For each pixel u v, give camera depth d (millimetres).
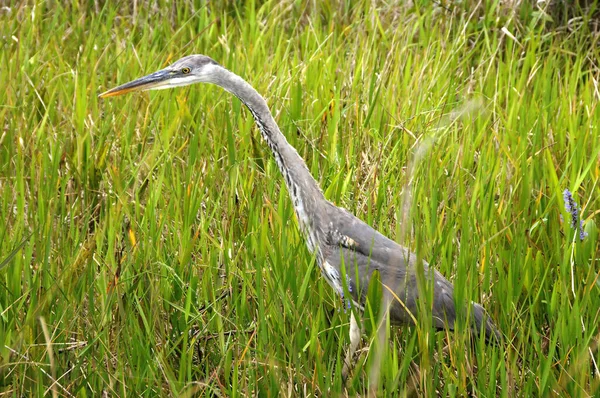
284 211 10352
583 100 13953
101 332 8844
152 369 8594
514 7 16641
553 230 10375
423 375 8484
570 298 9688
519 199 11078
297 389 8633
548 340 9469
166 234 11086
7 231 10398
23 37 15578
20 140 11922
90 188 11859
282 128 12977
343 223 10078
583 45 16125
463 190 10555
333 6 17328
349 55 15281
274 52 15789
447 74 14656
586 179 11562
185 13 16719
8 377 8695
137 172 11352
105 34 15727
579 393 8297
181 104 12742
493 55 14562
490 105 13523
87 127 12641
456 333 8758
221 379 9188
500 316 9531
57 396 8289
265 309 9266
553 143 11969
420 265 8430
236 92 10297
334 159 12070
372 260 9828
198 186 11266
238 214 10992
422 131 12359
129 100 13328
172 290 9828
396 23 16953
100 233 10086
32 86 13648
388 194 11469
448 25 16562
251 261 10133
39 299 9211
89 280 9539
